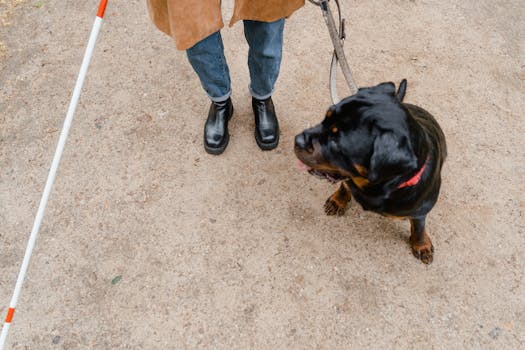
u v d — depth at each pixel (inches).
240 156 117.1
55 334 94.3
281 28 95.0
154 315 96.2
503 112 122.3
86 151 118.6
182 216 108.4
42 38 141.0
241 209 109.0
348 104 74.1
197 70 100.4
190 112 125.3
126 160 117.0
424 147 74.0
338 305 96.1
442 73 130.2
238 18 86.8
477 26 140.4
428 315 94.3
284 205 109.2
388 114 70.3
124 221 108.0
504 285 97.2
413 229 94.7
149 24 143.3
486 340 91.3
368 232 104.7
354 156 73.0
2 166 116.8
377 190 77.9
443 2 146.3
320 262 101.3
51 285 100.0
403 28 140.3
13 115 125.5
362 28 140.4
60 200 111.0
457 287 97.3
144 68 134.0
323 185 111.7
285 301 97.0
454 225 104.7
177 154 117.8
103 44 139.3
